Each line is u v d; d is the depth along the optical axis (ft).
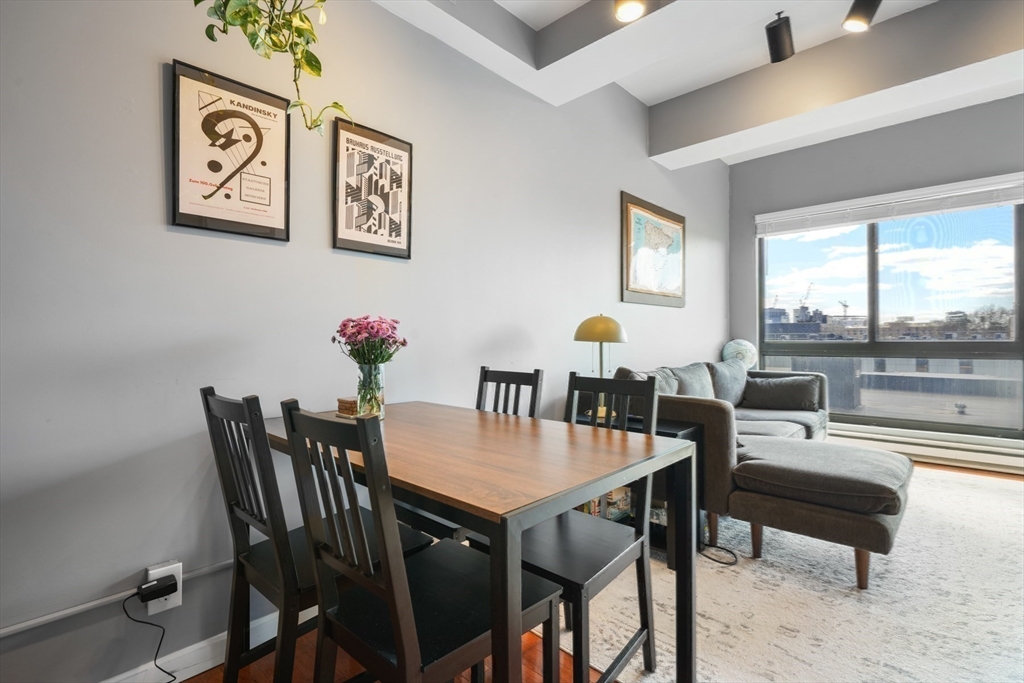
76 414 4.42
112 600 4.57
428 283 7.36
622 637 5.51
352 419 4.94
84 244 4.45
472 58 7.97
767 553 7.59
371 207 6.58
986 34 8.14
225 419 3.96
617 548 4.49
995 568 7.02
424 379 7.33
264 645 4.41
